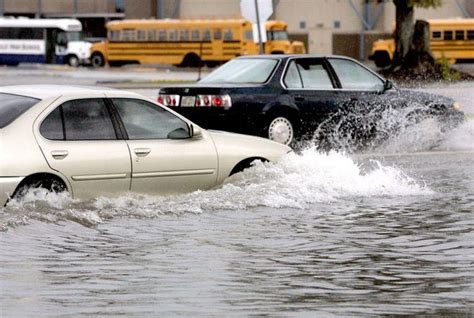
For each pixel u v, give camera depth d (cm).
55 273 2019
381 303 1797
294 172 3084
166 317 1666
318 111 4338
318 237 2464
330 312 1720
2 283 1920
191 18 19050
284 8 19062
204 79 4412
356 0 19025
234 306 1756
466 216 2777
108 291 1864
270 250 2298
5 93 2822
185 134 2914
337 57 4447
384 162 4056
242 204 2859
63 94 2770
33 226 2509
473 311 1736
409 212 2834
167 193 2870
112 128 2802
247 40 15962
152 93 8856
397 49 12062
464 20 15912
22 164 2639
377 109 4431
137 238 2412
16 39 17600
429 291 1908
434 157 4256
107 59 16950
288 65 4344
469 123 4884
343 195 3078
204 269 2083
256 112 4222
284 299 1822
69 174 2706
